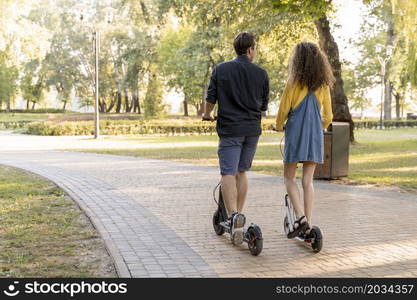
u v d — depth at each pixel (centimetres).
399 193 1855
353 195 1806
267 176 2338
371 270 945
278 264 980
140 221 1344
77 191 1852
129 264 967
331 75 1092
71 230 1245
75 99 15812
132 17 10762
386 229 1272
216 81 1074
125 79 11950
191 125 7638
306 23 4847
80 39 11994
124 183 2081
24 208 1528
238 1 4794
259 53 5516
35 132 7150
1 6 6525
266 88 1103
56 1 12450
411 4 4128
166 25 10481
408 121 10494
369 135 7075
